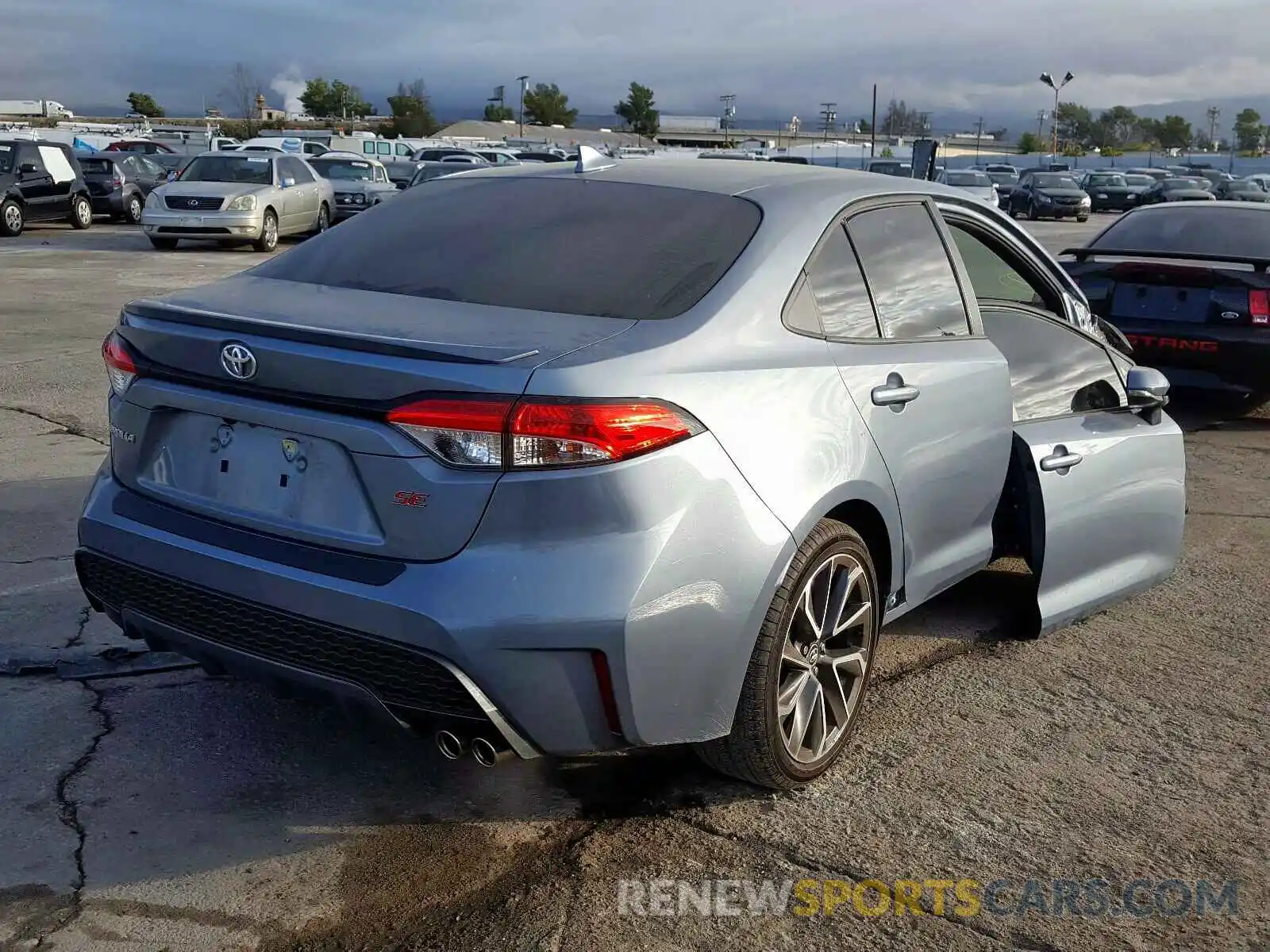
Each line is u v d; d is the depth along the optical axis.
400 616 2.54
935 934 2.66
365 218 3.63
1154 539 4.59
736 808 3.13
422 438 2.55
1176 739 3.65
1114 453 4.34
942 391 3.53
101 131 57.78
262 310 2.91
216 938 2.56
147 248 19.44
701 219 3.27
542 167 3.81
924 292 3.66
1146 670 4.16
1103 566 4.40
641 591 2.57
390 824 3.01
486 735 2.64
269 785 3.16
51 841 2.86
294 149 40.62
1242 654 4.34
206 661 2.94
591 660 2.59
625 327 2.82
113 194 24.39
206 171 20.02
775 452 2.87
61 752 3.27
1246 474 7.07
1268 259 7.88
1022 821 3.13
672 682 2.69
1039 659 4.21
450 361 2.56
